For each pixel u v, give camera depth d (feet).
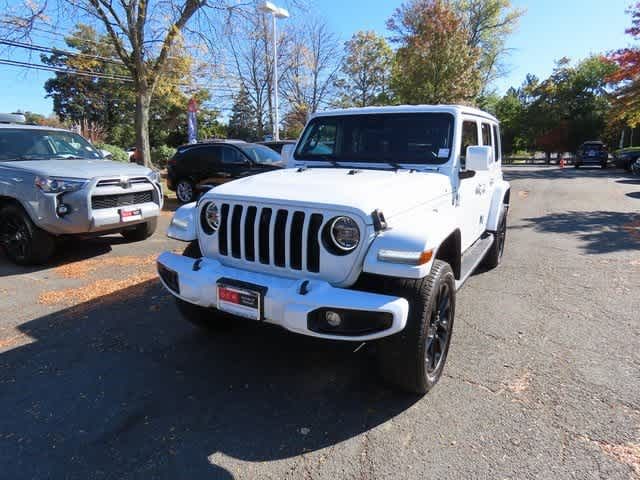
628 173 73.51
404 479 7.25
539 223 29.04
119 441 8.18
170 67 50.80
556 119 128.36
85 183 18.42
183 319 13.55
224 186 10.30
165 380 10.23
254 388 9.93
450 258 10.49
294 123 128.36
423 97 76.79
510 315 13.73
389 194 9.21
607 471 7.33
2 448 7.98
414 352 8.66
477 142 14.28
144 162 47.03
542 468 7.42
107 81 119.03
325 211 8.48
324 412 9.05
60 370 10.62
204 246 10.08
